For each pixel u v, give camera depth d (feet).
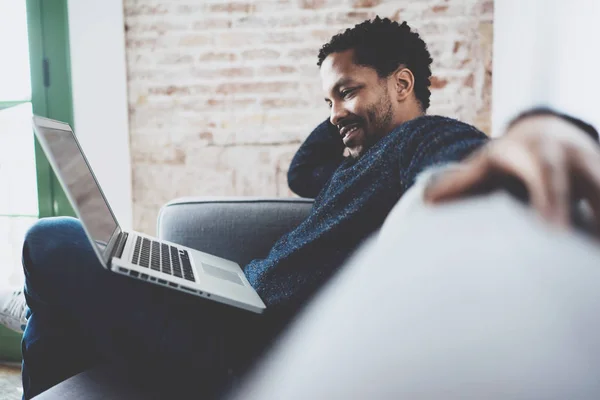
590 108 2.53
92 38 5.66
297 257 2.34
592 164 0.53
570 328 0.43
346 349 0.51
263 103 5.74
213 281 2.38
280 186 5.82
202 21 5.69
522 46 4.21
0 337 5.56
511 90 4.63
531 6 3.90
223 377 2.22
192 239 3.51
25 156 5.90
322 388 0.49
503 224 0.52
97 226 2.40
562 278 0.46
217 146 5.81
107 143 5.79
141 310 2.32
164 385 2.21
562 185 0.51
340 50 2.54
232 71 5.73
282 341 1.82
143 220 5.91
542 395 0.41
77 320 2.33
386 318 0.50
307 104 5.72
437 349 0.45
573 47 2.85
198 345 2.30
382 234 0.65
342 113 2.56
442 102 5.57
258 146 5.79
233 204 3.61
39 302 2.39
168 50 5.73
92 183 2.90
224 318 2.40
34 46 5.68
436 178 0.65
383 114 2.53
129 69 5.76
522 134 0.62
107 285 2.32
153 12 5.69
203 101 5.78
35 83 5.73
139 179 5.87
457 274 0.49
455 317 0.47
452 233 0.54
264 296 2.41
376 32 2.52
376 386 0.46
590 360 0.42
